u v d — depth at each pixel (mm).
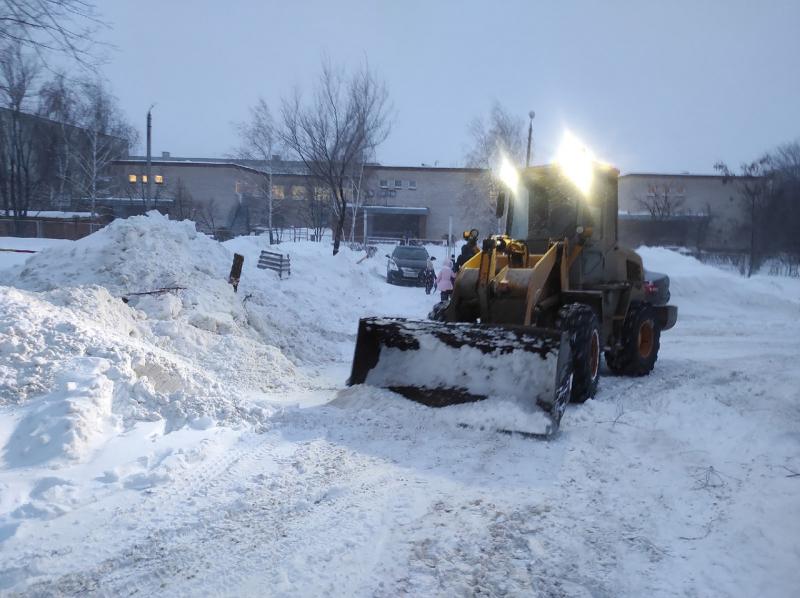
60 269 9836
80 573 3188
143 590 3062
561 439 5523
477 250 8422
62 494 3984
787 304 18578
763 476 4648
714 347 12078
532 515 3975
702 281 19609
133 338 6844
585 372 6766
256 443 5172
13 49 9680
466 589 3107
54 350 5445
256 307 11102
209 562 3328
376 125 23641
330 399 6773
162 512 3877
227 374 7262
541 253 7836
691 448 5328
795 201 37906
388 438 5418
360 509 4012
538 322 7031
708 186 49219
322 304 14203
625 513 4039
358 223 52625
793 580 3221
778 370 9086
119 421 5031
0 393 4902
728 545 3615
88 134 34031
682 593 3115
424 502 4145
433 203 52750
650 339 8836
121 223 10641
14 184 36375
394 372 6578
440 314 7750
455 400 6086
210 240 12930
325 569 3277
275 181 42156
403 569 3287
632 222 48000
